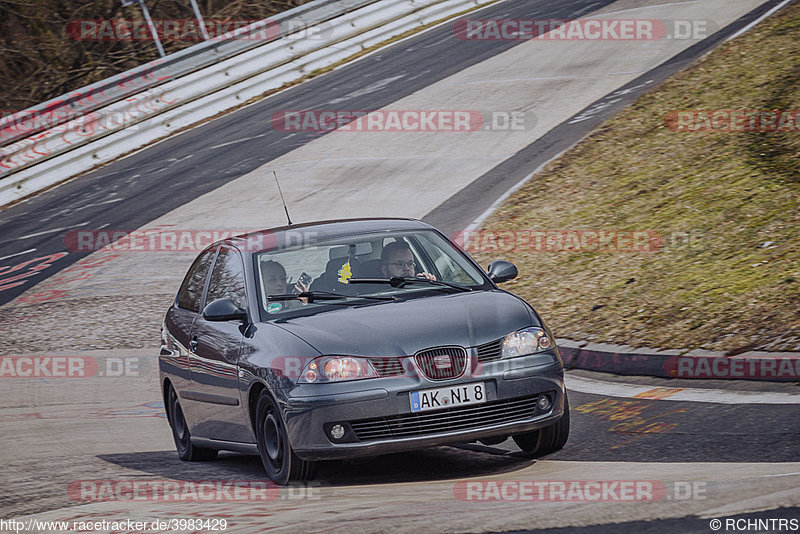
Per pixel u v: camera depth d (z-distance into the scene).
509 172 63.12
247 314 23.19
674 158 54.16
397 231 25.41
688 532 13.21
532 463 21.80
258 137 84.88
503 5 121.94
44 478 24.33
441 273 24.44
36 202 79.88
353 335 20.72
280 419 20.80
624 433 23.81
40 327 50.69
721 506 14.38
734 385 27.14
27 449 29.30
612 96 74.69
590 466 20.47
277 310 22.88
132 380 40.91
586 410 27.03
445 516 15.09
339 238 24.88
